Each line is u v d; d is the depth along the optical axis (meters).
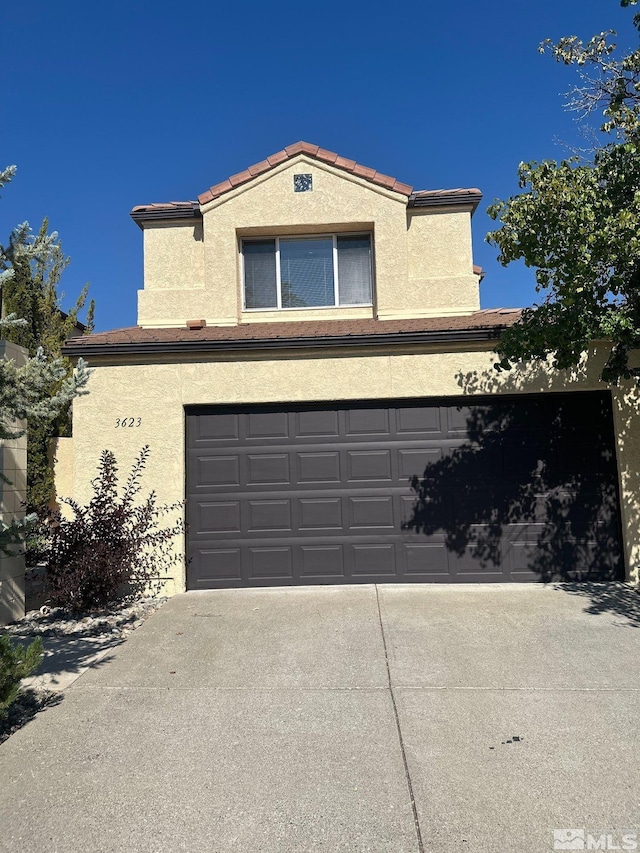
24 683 5.07
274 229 10.44
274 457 8.43
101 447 8.38
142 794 3.46
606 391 8.28
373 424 8.44
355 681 4.99
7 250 4.43
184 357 8.42
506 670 5.15
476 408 8.39
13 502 6.87
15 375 4.37
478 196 10.40
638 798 3.32
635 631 6.11
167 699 4.73
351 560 8.30
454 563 8.23
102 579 7.04
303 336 8.30
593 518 8.19
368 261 10.66
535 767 3.64
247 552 8.34
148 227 10.73
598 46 7.00
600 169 6.33
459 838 3.03
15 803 3.41
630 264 6.08
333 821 3.18
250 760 3.80
